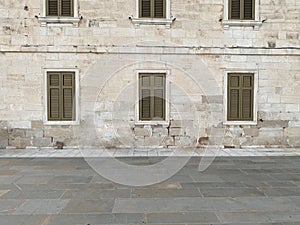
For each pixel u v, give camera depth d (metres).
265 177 6.48
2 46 9.91
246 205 4.73
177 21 10.20
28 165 7.67
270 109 10.39
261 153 9.47
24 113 10.11
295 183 5.99
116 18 10.12
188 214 4.36
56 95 10.17
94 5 10.07
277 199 5.01
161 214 4.36
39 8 9.99
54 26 10.03
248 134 10.40
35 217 4.23
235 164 7.84
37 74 10.07
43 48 10.00
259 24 10.19
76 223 4.04
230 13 10.26
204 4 10.21
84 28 10.09
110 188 5.64
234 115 10.44
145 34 10.20
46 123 10.13
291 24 10.33
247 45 10.32
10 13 9.93
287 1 10.28
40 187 5.68
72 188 5.62
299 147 10.41
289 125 10.41
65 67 10.09
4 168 7.31
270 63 10.35
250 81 10.36
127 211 4.47
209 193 5.34
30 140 10.14
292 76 10.36
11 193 5.30
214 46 10.28
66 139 10.20
